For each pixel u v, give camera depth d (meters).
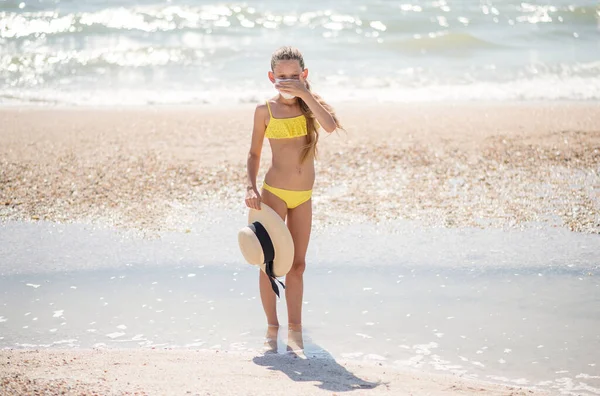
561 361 7.99
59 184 15.63
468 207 14.02
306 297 9.93
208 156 17.81
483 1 41.22
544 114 21.94
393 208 14.02
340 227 12.97
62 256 11.62
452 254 11.55
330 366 7.66
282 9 38.44
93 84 27.03
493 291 10.05
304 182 8.61
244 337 8.70
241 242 8.15
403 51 32.12
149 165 17.02
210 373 7.21
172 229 13.01
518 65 29.81
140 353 7.97
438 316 9.27
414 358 8.10
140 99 25.06
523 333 8.72
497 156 17.47
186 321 9.19
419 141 18.88
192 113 22.67
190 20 36.44
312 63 29.95
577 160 17.08
